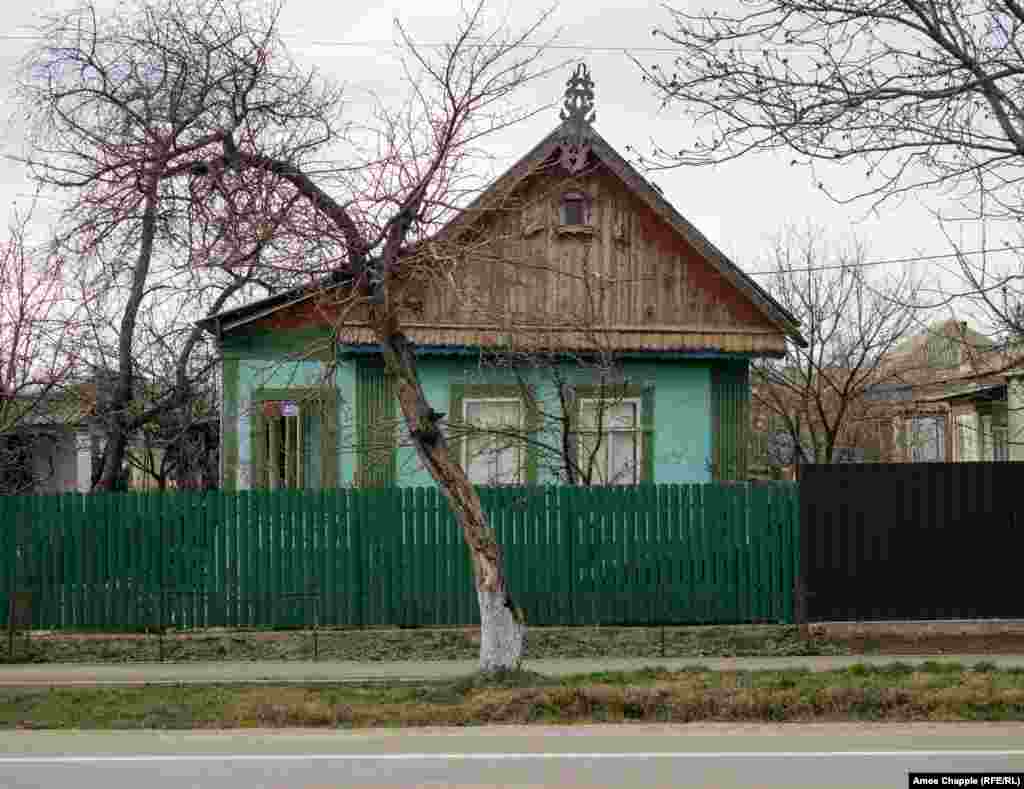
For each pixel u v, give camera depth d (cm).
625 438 2136
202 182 1243
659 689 1204
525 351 1992
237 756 1009
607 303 2092
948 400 3638
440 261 1286
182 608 1659
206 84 1330
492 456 2095
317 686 1359
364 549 1675
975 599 1675
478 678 1284
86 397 2183
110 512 1666
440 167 1262
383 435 2072
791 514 1684
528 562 1683
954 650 1623
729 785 873
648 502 1691
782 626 1652
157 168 1228
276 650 1623
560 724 1154
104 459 2247
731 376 2161
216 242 1198
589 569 1684
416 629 1656
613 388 2050
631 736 1083
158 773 942
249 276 1268
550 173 2083
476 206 1617
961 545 1680
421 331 2017
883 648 1636
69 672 1513
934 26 1216
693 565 1684
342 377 2109
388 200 1248
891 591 1670
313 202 1241
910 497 1680
